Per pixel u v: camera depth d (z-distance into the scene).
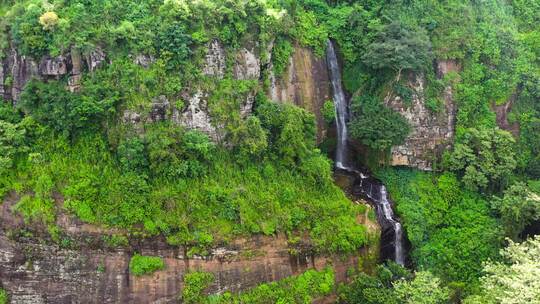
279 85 38.78
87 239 29.59
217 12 33.94
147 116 31.80
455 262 37.53
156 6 33.34
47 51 31.12
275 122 35.50
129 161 30.86
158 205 30.75
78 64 31.20
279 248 32.81
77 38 30.59
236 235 31.69
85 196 29.84
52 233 29.42
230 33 34.34
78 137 31.25
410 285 31.38
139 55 31.86
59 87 31.14
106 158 31.11
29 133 30.95
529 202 36.38
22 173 30.31
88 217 29.50
